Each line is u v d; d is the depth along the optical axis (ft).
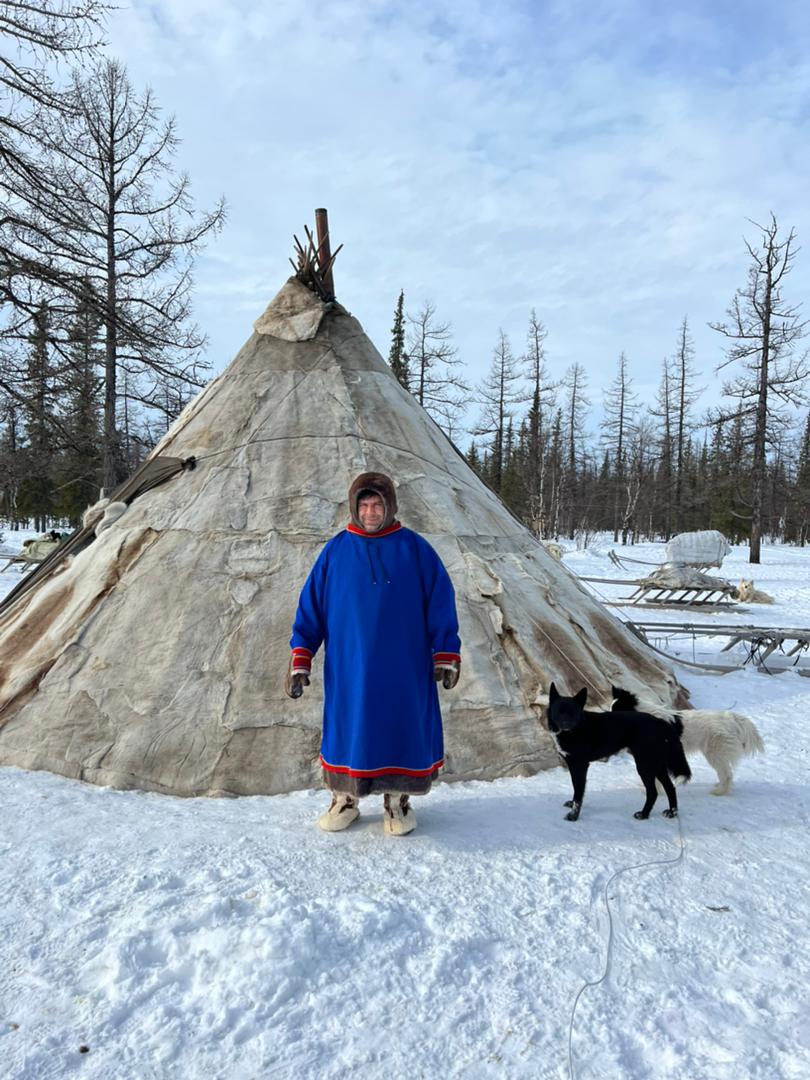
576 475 196.24
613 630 22.45
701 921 9.68
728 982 8.45
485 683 17.22
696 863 11.35
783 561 98.73
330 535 19.08
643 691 19.94
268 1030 7.45
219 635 17.16
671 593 62.69
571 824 12.85
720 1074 6.98
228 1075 6.89
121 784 14.98
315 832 12.35
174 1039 7.31
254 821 12.95
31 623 19.07
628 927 9.48
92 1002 7.85
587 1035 7.50
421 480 21.24
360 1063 7.07
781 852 11.86
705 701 24.00
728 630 30.45
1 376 48.01
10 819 12.73
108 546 19.65
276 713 15.98
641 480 183.42
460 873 10.77
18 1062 6.97
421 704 12.17
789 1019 7.80
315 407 21.98
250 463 20.66
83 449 55.47
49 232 47.85
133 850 11.42
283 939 8.54
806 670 29.35
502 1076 6.95
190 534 19.16
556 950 8.95
